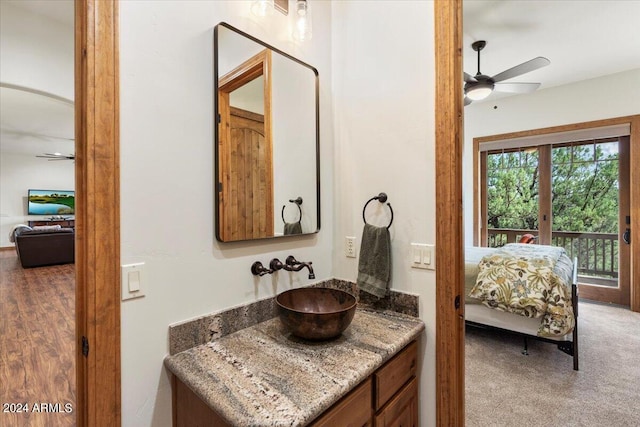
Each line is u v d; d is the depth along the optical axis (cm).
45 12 277
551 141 423
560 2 248
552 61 346
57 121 572
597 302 398
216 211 118
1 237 871
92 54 87
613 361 253
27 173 909
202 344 113
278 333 123
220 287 120
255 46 133
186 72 110
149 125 100
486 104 471
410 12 139
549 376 233
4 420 186
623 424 181
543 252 300
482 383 225
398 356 120
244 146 129
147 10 100
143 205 98
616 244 388
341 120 166
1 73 261
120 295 93
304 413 77
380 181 150
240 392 85
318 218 162
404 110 141
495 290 250
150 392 100
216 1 119
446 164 126
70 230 672
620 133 375
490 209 481
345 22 164
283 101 144
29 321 331
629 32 289
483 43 308
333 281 170
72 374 233
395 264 145
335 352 108
